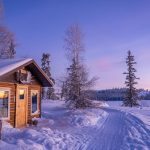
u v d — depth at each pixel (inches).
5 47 1406.3
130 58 2362.2
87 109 1275.8
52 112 1206.3
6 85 636.7
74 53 1314.0
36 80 797.9
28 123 730.2
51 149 435.8
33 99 786.8
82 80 1261.1
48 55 2268.7
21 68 641.6
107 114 1179.3
